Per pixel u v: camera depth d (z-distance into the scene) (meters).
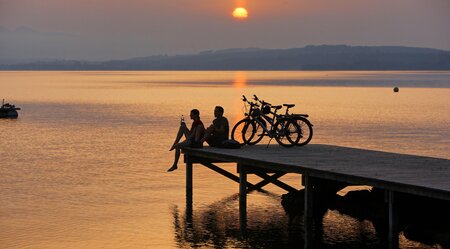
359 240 21.33
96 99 118.69
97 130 59.91
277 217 24.55
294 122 27.69
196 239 21.53
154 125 65.56
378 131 59.69
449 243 20.22
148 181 32.06
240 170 25.34
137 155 41.84
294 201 26.56
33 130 59.88
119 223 23.58
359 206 25.14
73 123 67.94
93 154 42.31
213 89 171.38
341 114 81.75
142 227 23.03
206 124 67.69
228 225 23.33
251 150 26.58
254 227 23.08
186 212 25.34
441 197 17.38
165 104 102.88
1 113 75.69
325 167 21.84
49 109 91.19
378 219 24.00
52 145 47.44
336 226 23.14
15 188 30.08
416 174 20.34
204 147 27.53
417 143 50.53
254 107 28.33
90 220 23.97
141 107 95.44
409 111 87.56
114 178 32.88
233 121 70.88
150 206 26.39
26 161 38.97
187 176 27.67
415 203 22.11
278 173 26.41
